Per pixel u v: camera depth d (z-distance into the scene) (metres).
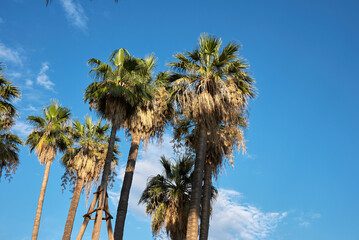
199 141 21.02
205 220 23.41
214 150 24.05
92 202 18.75
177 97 22.36
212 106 20.72
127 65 21.30
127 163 24.44
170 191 28.20
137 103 20.91
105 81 20.20
